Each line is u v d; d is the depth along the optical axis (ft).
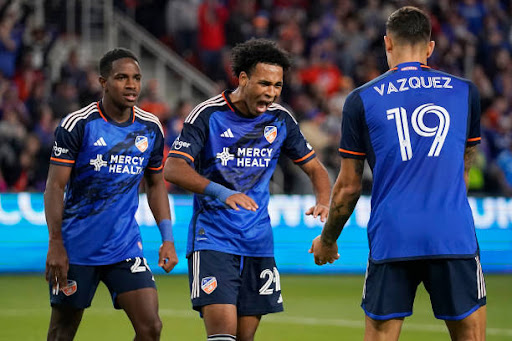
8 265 142.72
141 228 145.69
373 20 216.13
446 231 47.09
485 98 209.46
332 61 205.98
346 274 151.74
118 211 57.47
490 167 182.91
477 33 225.56
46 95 188.03
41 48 190.19
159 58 212.02
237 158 56.75
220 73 205.57
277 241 152.46
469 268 47.60
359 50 209.77
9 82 176.45
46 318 97.55
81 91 177.27
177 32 209.87
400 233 47.32
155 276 142.82
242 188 56.90
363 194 158.40
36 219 144.97
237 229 55.93
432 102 47.96
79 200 57.21
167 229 59.11
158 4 216.13
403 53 49.37
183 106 174.19
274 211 152.66
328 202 59.16
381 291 47.93
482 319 48.24
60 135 56.13
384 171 48.03
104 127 56.95
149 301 56.13
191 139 55.57
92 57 207.92
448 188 47.47
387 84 48.52
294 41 209.05
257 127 56.95
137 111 58.70
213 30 205.16
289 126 58.49
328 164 170.50
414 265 48.39
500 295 123.13
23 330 89.20
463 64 220.64
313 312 104.73
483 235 158.10
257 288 56.75
